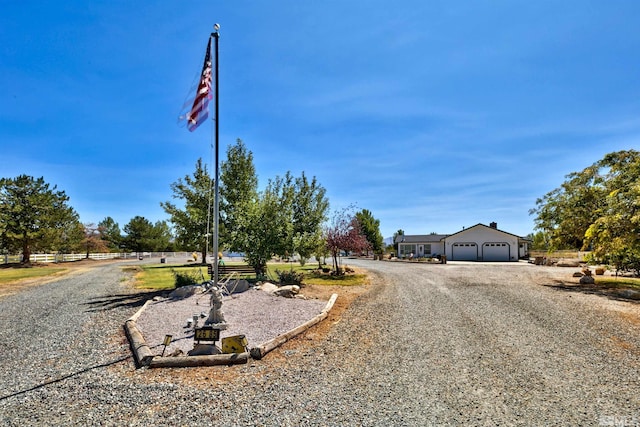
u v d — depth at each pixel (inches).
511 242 1588.3
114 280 813.9
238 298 485.4
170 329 335.3
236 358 251.1
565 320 376.5
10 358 267.9
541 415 175.2
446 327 350.3
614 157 724.7
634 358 258.2
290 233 644.7
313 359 259.9
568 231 754.2
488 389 206.2
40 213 1407.5
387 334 326.6
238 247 633.6
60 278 879.7
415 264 1316.4
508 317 391.9
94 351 280.7
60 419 173.5
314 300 495.8
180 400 192.9
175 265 1347.2
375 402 190.2
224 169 848.3
